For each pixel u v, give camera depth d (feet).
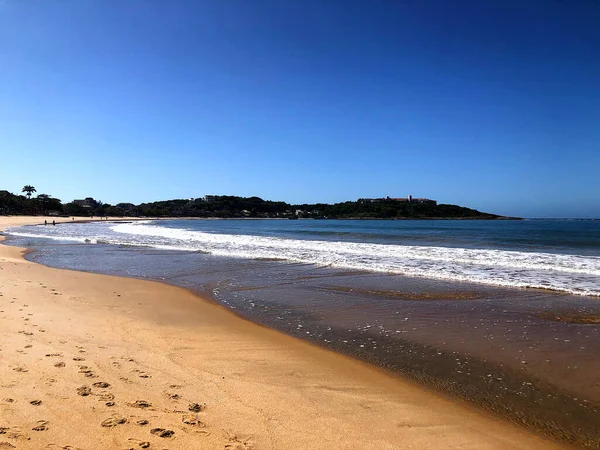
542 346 21.74
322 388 16.29
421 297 34.42
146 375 16.67
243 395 15.19
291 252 70.79
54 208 483.10
